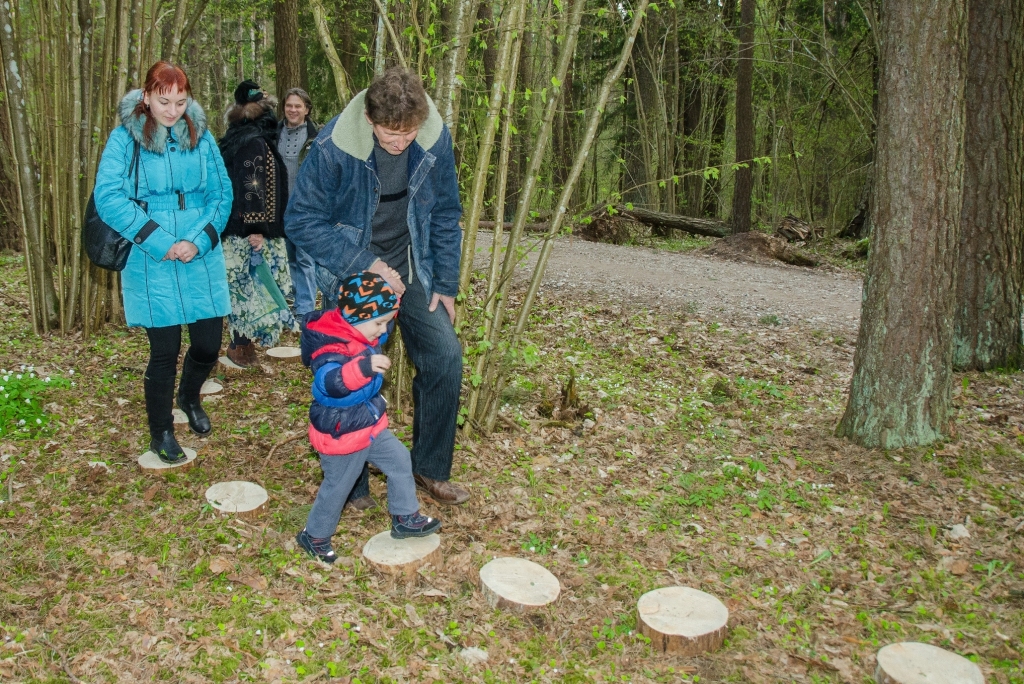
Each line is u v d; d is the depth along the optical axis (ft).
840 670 9.58
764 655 9.83
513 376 18.69
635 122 65.87
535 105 15.93
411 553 10.85
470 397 14.88
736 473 14.48
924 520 13.28
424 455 12.26
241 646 9.04
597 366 20.48
